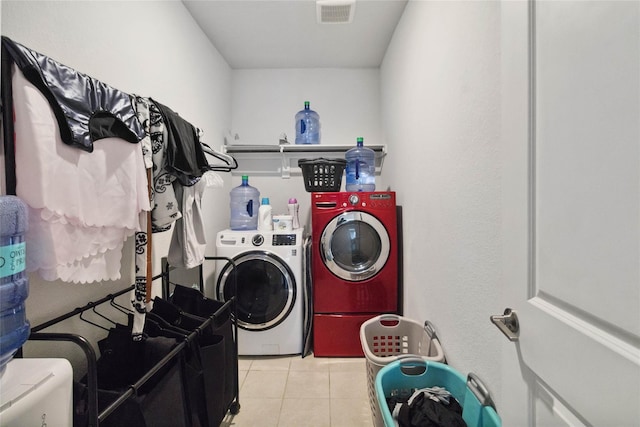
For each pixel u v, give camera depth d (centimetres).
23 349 92
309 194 300
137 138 103
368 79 303
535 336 62
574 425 52
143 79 157
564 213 54
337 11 212
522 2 65
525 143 64
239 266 220
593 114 47
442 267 143
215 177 171
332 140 304
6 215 61
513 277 70
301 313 223
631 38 41
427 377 130
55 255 76
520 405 68
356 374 200
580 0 50
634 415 41
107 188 93
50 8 102
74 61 113
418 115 179
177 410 102
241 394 180
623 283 43
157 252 166
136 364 106
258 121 303
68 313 102
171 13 187
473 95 110
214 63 257
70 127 78
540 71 60
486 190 101
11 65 70
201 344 134
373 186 261
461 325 123
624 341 43
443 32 138
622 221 43
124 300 139
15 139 71
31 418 56
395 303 221
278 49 266
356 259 232
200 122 229
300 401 173
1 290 60
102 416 71
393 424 102
